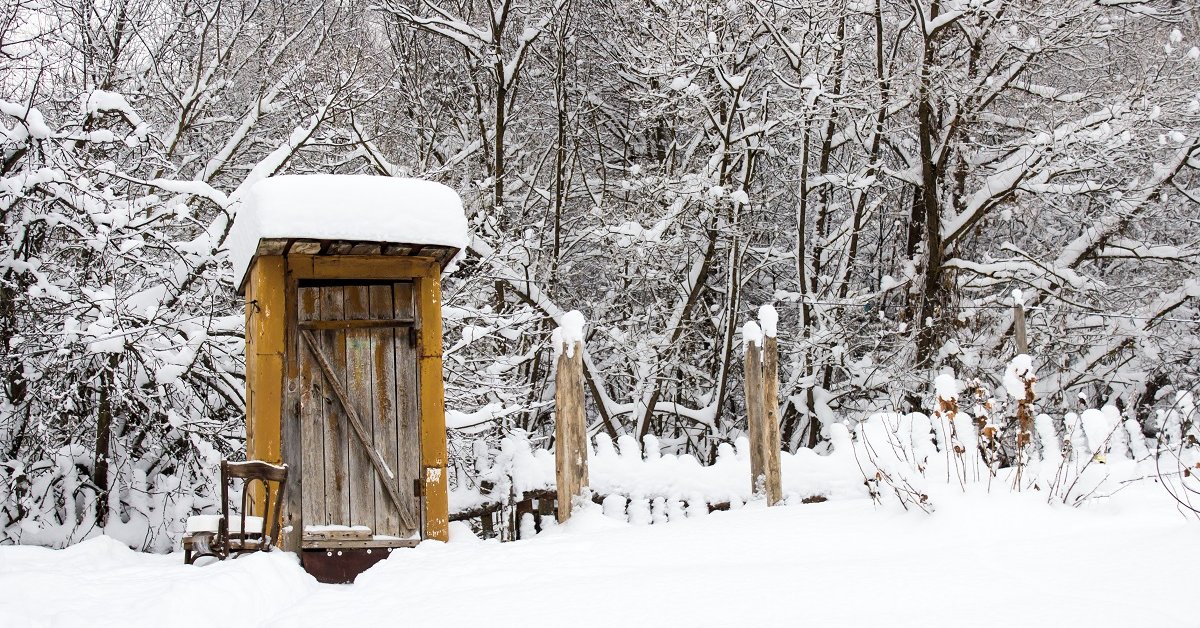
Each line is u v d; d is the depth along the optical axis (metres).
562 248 16.36
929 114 15.49
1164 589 4.03
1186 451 7.09
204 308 10.22
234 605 4.87
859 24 15.08
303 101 13.22
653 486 7.99
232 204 9.55
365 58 15.63
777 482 7.64
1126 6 14.99
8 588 4.95
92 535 10.09
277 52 13.89
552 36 16.56
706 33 14.38
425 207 6.79
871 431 7.97
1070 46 14.67
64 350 8.88
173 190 9.52
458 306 12.98
